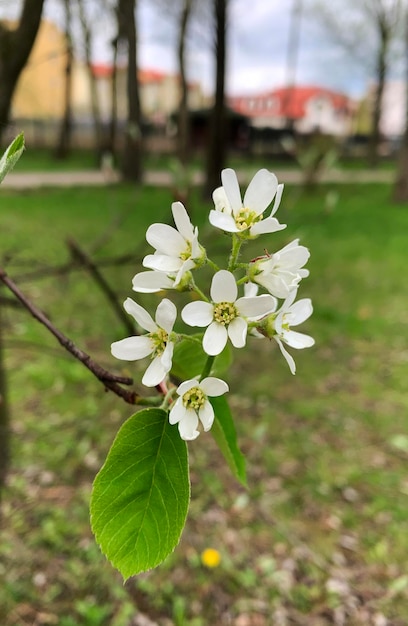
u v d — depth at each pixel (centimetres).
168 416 81
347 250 943
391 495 357
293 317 94
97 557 300
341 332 595
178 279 76
